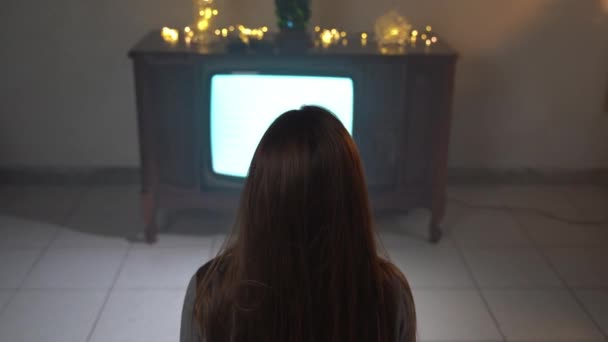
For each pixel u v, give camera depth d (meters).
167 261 2.63
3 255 2.64
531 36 3.15
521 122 3.31
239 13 3.06
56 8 3.05
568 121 3.32
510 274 2.56
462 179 3.40
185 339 0.84
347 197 0.76
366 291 0.79
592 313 2.31
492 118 3.30
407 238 2.86
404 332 0.85
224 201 2.70
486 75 3.22
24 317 2.24
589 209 3.16
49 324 2.21
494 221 3.02
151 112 2.57
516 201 3.25
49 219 2.97
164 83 2.54
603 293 2.44
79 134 3.29
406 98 2.55
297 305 0.77
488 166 3.40
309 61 2.49
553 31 3.14
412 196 2.72
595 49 3.18
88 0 3.04
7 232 2.84
